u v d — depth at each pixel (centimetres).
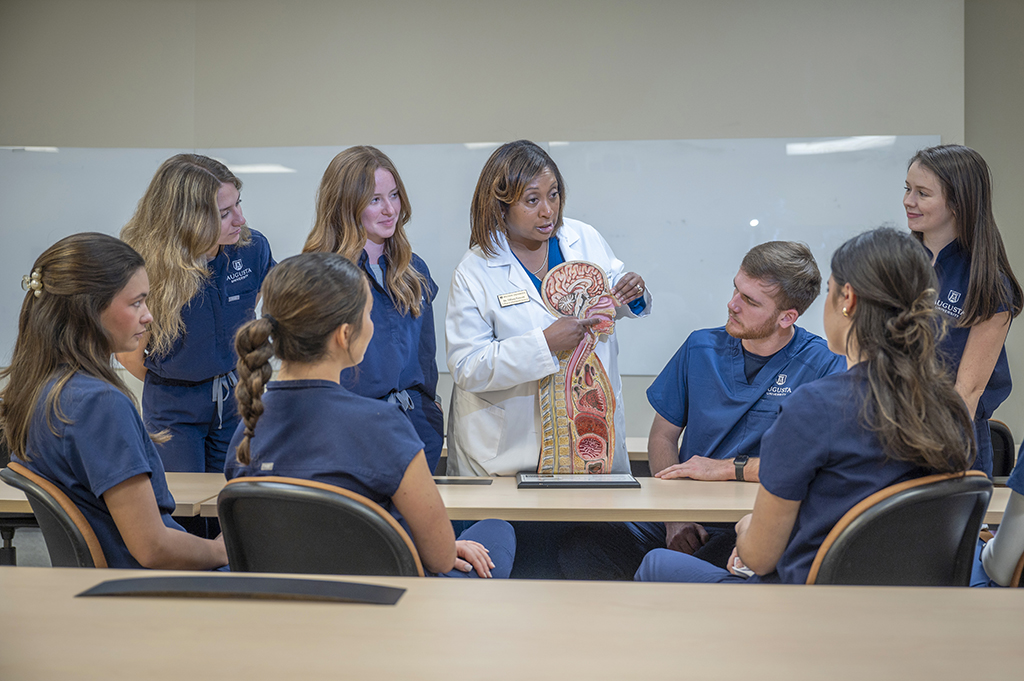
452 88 424
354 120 429
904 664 65
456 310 215
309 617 76
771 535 122
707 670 64
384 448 122
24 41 435
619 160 421
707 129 418
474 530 162
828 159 414
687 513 157
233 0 429
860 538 109
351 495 109
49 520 128
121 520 127
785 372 205
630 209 424
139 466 127
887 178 412
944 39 405
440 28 423
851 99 411
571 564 219
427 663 65
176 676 63
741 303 201
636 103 419
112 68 434
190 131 434
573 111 421
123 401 131
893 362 113
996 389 195
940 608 79
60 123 437
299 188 432
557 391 207
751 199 419
